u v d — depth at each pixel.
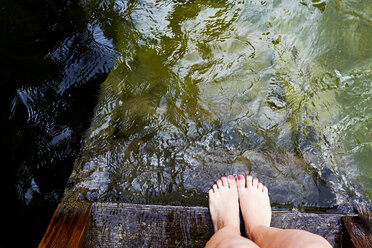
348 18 2.70
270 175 1.78
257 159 1.85
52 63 2.30
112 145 1.92
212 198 1.65
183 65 2.40
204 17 2.72
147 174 1.77
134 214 1.54
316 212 1.59
